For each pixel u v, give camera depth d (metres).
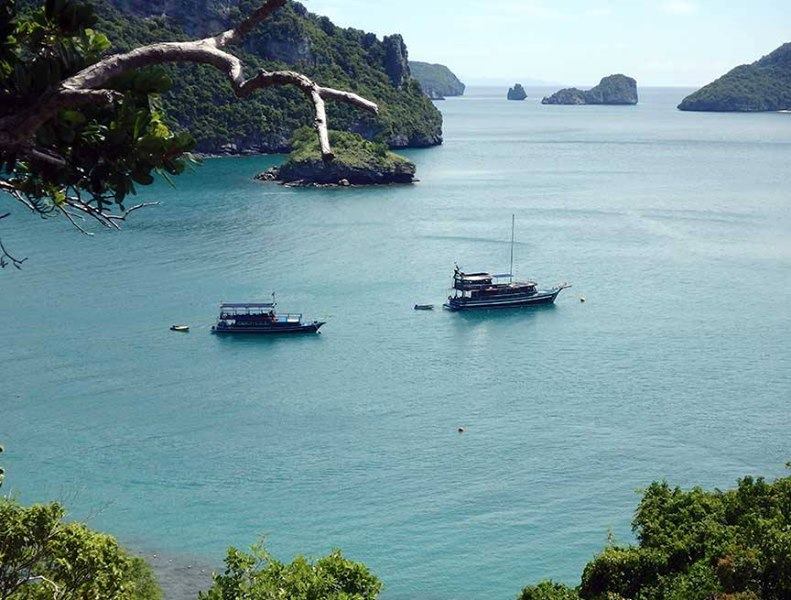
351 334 107.31
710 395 88.19
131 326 106.00
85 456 74.94
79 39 10.02
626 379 92.50
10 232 146.88
